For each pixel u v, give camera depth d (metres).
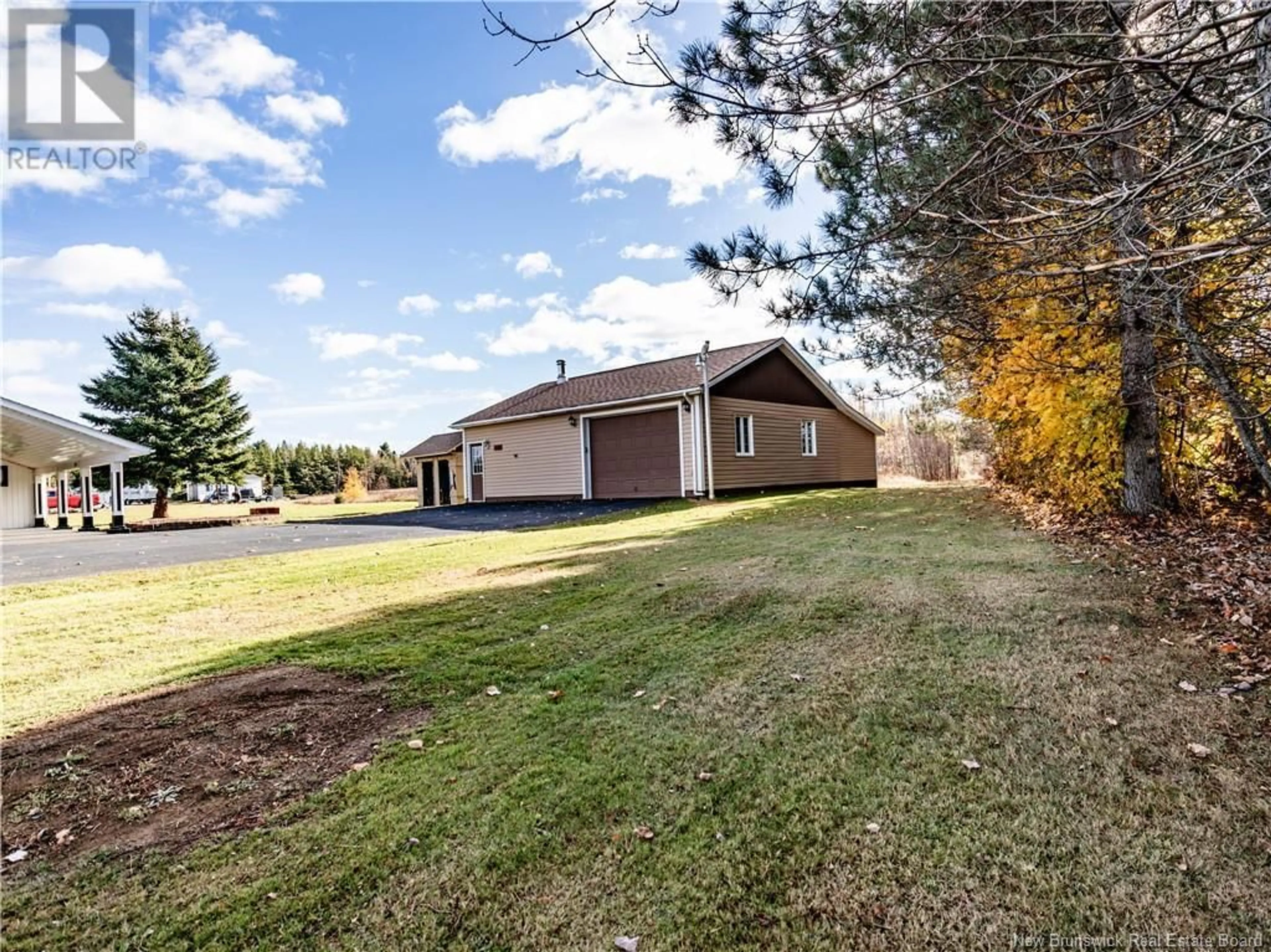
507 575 6.70
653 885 1.99
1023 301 6.71
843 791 2.44
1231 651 3.51
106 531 16.36
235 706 3.41
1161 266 3.36
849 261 4.41
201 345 27.72
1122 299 4.70
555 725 3.08
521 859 2.12
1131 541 6.41
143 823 2.37
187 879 2.06
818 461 18.88
